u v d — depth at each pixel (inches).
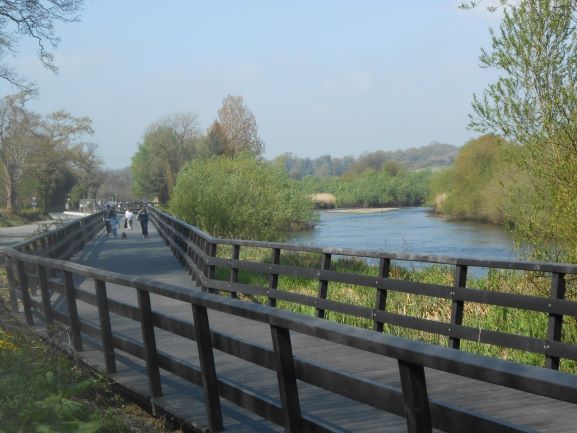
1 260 872.9
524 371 118.9
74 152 4675.2
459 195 2915.8
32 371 297.7
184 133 4601.4
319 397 255.8
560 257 443.8
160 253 1174.3
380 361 330.3
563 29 435.2
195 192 1742.1
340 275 426.9
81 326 376.8
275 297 504.4
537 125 445.4
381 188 5093.5
